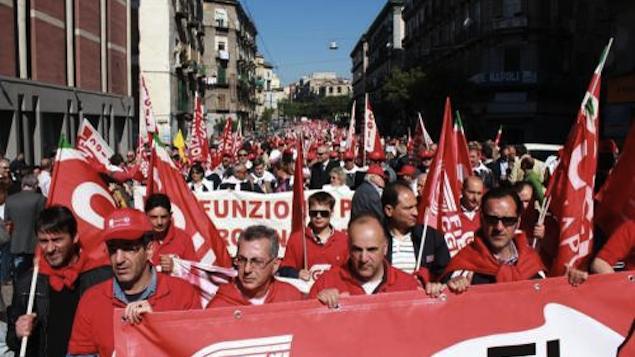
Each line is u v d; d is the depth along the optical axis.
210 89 76.81
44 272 4.00
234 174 11.76
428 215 5.23
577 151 5.25
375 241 3.71
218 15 77.62
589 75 38.09
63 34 26.64
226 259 6.15
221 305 3.72
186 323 3.38
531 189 6.15
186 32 53.06
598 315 3.92
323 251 5.35
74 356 3.58
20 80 21.55
